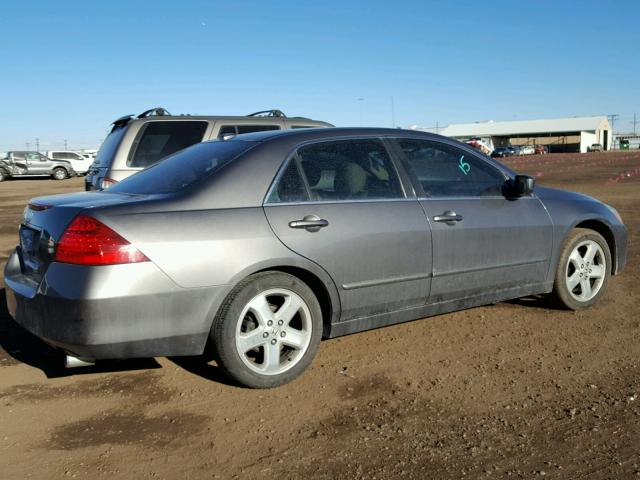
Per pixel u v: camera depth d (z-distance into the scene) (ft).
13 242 35.04
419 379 13.32
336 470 9.82
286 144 13.56
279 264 12.50
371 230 13.61
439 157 15.70
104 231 11.20
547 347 15.07
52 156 132.87
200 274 11.73
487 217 15.55
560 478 9.48
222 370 12.52
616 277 22.07
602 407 11.80
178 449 10.53
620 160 143.84
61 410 12.05
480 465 9.88
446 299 15.11
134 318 11.28
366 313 13.92
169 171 14.14
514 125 331.57
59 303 11.21
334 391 12.75
